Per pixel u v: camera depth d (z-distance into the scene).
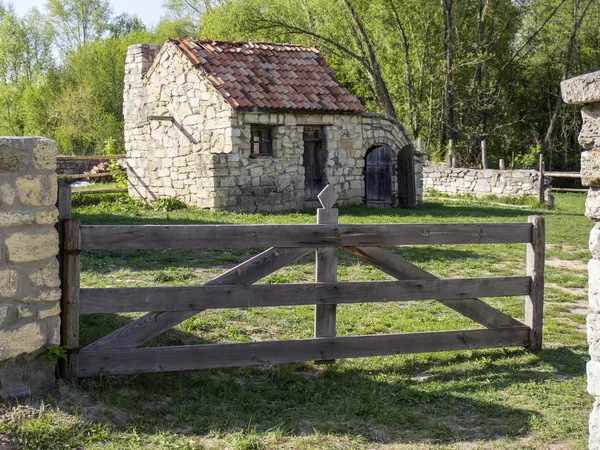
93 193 21.61
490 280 6.52
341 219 16.39
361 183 20.95
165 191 20.27
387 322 7.72
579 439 4.74
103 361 5.28
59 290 5.01
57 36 58.03
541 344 6.75
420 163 21.89
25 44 56.72
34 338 4.86
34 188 4.83
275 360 5.77
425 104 36.19
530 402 5.43
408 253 11.89
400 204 21.12
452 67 34.91
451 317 8.07
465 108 35.94
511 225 6.57
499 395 5.58
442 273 10.58
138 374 5.38
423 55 35.75
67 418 4.60
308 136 19.97
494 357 6.56
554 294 9.59
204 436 4.63
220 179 17.89
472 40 36.81
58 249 5.01
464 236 6.39
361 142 20.78
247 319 7.49
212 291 5.56
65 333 5.13
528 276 6.70
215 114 18.44
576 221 17.48
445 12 34.09
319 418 5.04
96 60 51.47
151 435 4.55
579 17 36.97
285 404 5.27
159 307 5.41
